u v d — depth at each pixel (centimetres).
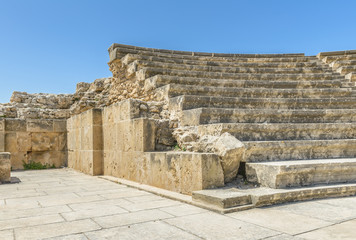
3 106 1355
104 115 957
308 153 634
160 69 970
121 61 1135
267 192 479
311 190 501
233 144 544
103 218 415
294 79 1095
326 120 798
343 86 1077
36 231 361
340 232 341
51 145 1298
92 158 959
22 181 838
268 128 650
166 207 475
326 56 1394
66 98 1475
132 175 757
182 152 596
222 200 436
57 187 715
